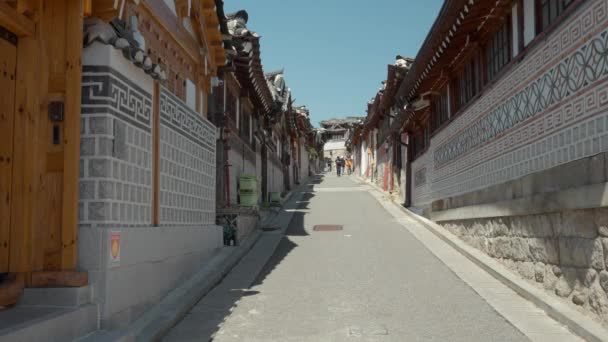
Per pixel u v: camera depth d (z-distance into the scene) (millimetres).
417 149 20391
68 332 4855
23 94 5344
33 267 5359
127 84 6188
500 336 5988
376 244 12852
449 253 11406
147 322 6129
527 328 6227
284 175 31391
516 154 8789
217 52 10836
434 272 9617
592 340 5500
